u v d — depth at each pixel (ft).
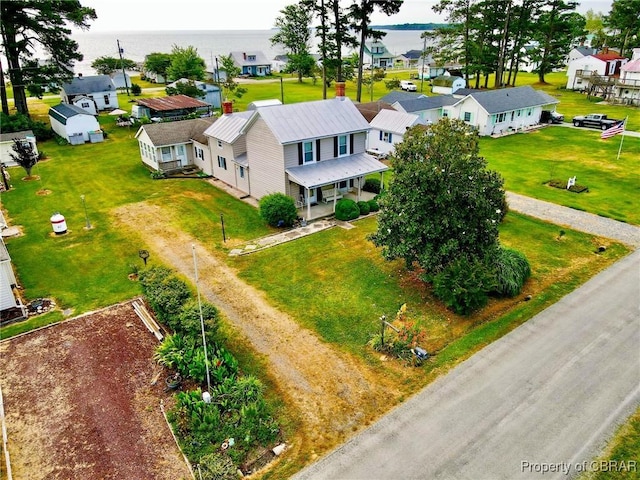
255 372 52.19
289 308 64.34
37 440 43.80
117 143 153.89
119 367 53.47
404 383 50.29
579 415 45.42
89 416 46.52
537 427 44.06
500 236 84.07
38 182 116.06
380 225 67.87
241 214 96.12
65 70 171.32
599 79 216.54
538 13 224.74
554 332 58.03
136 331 60.13
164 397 48.88
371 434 43.78
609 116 180.24
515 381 50.01
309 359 54.29
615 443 42.29
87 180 117.91
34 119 178.09
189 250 81.35
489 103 159.43
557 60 247.50
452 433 43.52
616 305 63.31
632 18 246.68
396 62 388.78
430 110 167.53
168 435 44.14
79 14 162.61
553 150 139.13
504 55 226.38
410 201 62.28
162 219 94.02
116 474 40.22
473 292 58.80
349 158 100.07
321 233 86.99
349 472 39.86
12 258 78.84
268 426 44.39
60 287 70.54
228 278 72.23
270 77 318.04
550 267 73.72
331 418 45.80
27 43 158.92
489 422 44.70
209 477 39.04
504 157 132.98
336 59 188.24
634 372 51.01
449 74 272.72
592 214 93.30
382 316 59.57
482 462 40.50
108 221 93.25
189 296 60.64
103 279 72.59
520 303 64.64
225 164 111.65
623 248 79.51
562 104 207.10
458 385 49.62
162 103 176.76
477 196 60.80
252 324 60.85
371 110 147.23
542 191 106.01
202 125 126.00
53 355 55.62
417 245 63.77
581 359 53.11
